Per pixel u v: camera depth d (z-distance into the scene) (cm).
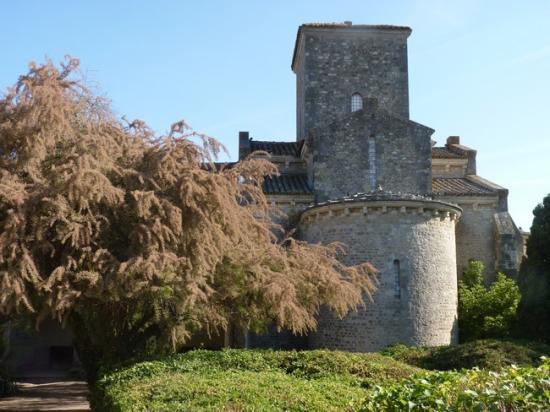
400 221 1889
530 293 2044
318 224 2017
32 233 1116
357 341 1836
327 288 1499
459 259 2427
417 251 1880
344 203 1925
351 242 1911
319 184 2314
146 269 1105
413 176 2330
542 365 652
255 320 1489
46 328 2895
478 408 538
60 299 1080
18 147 1207
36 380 2550
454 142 3008
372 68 2803
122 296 1184
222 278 1379
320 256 1580
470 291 2245
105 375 1144
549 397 536
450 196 2439
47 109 1148
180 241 1234
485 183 2597
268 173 1523
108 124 1384
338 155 2333
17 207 1101
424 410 584
